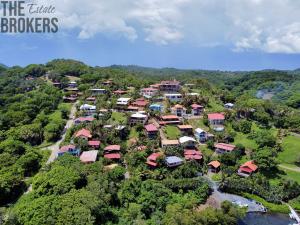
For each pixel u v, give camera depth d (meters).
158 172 104.88
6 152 117.75
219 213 79.31
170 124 139.38
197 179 101.19
